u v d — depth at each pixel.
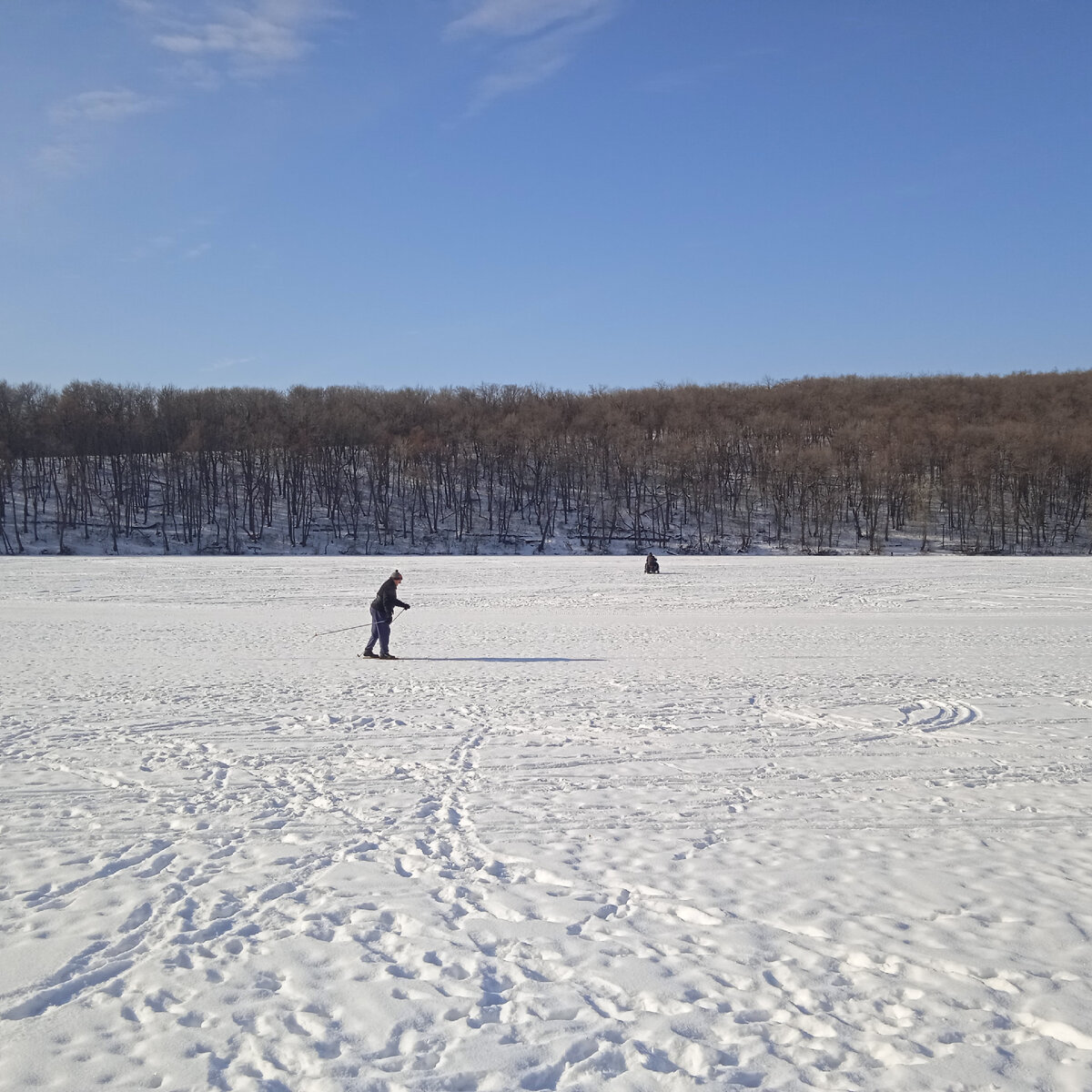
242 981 4.79
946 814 7.82
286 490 98.00
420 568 53.66
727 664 17.44
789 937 5.32
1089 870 6.44
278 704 13.12
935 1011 4.47
